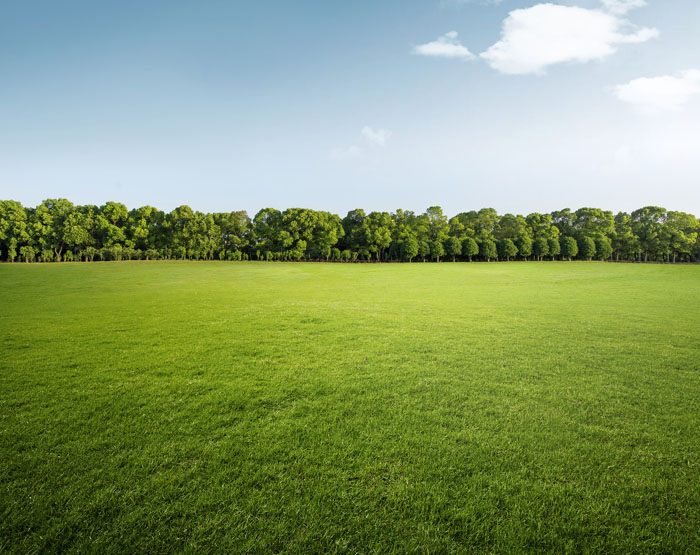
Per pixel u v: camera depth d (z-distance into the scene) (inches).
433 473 181.9
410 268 2384.4
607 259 3754.9
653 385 305.3
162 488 168.9
